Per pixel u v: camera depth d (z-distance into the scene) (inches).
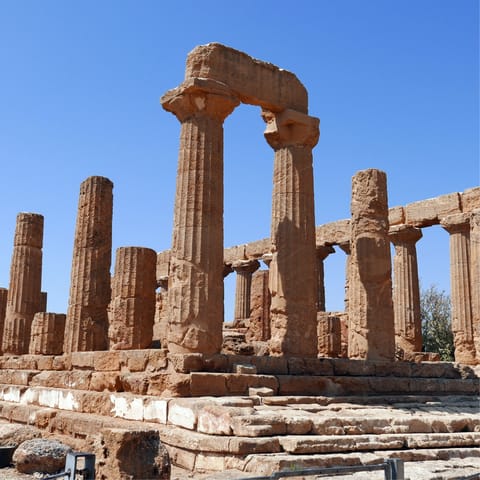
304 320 671.8
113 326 762.2
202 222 609.6
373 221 758.5
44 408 697.6
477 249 955.3
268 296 1087.0
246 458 400.5
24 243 1061.8
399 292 1098.1
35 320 936.3
